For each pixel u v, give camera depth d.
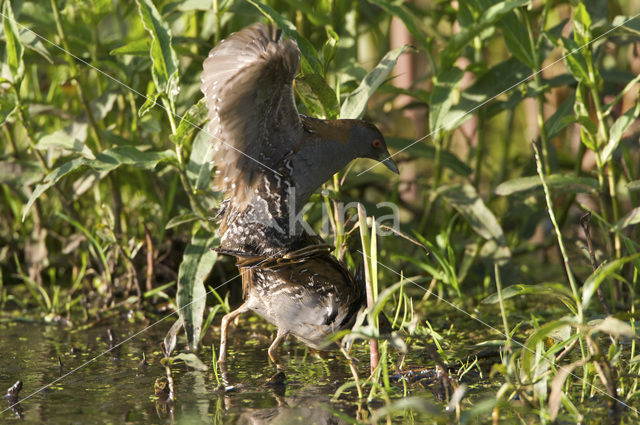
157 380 6.10
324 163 6.34
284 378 6.18
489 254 9.08
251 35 5.43
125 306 8.81
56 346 7.43
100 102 9.09
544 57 9.05
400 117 13.52
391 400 5.59
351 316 6.31
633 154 9.79
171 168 8.97
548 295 9.22
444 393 5.75
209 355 7.07
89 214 10.44
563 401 4.97
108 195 10.43
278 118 5.87
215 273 9.41
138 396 5.79
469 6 8.37
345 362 6.71
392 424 5.11
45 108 9.00
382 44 11.25
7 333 7.97
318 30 10.17
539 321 7.92
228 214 6.30
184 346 7.42
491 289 9.35
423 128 13.30
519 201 9.41
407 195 12.44
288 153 6.09
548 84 8.69
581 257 9.99
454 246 9.75
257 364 6.71
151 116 8.99
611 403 5.18
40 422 5.20
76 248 9.64
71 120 9.12
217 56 5.55
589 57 7.64
